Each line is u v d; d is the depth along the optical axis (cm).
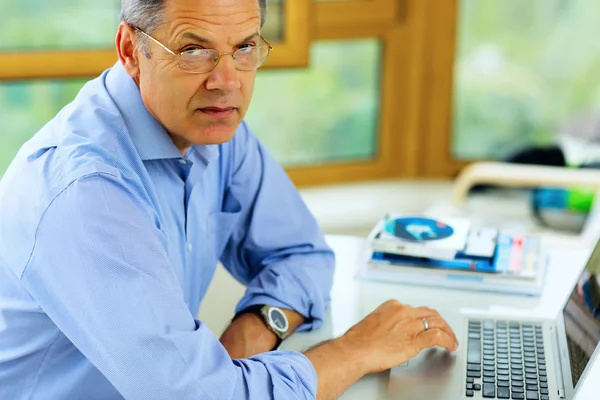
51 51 277
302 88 342
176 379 114
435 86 355
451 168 365
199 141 127
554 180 281
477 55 354
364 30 341
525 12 348
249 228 162
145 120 130
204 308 162
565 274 170
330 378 126
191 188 141
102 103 129
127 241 114
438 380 128
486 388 125
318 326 150
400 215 183
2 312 122
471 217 300
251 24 122
